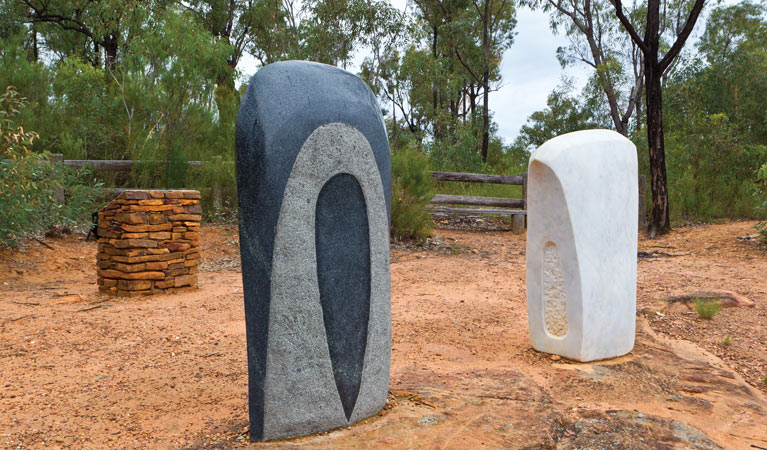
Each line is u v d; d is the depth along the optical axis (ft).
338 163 9.49
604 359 13.91
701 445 9.37
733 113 61.98
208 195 36.40
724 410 11.14
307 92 9.32
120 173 37.35
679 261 29.55
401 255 31.99
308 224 9.20
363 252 9.92
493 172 64.90
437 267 28.25
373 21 57.72
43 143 36.22
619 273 13.99
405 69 71.72
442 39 98.07
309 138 9.15
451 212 41.16
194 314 17.62
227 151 42.68
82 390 11.42
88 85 42.57
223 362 13.23
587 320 13.42
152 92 38.96
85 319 16.66
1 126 27.63
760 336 16.52
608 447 9.20
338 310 9.57
